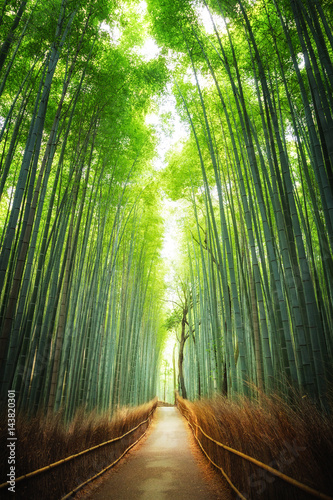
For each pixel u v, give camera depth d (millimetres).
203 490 3336
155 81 6430
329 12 3930
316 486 1546
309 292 2898
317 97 2967
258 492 2305
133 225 9414
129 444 6086
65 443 2922
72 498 2891
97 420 4406
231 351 5289
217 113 6266
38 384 3793
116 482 3727
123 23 5508
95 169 6273
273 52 4668
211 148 5262
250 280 5102
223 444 3596
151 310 15328
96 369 6695
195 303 11680
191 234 10547
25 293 3459
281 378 3480
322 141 2998
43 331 4086
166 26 5520
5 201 6637
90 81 5031
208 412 4770
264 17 4750
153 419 13211
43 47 4023
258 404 2941
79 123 5215
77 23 4355
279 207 3561
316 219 3568
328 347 3527
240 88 4238
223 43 5668
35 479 2266
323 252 3416
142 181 9234
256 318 4664
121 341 8812
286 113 5387
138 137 7359
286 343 3254
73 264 5230
